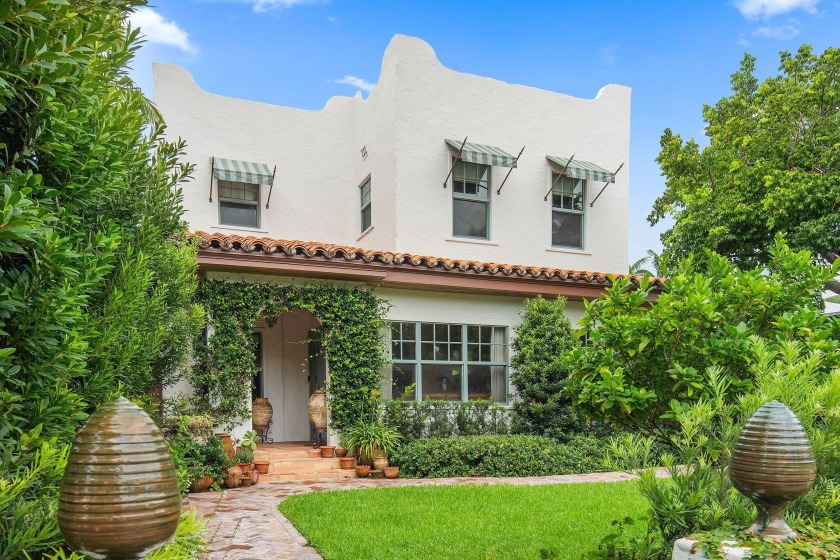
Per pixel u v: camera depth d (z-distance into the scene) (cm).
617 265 1520
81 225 338
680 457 400
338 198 1530
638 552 393
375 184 1423
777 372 358
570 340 1196
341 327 1102
